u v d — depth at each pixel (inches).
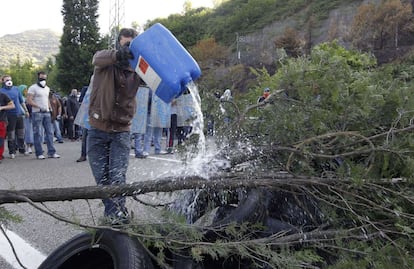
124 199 113.7
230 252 100.2
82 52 2390.5
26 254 163.3
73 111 728.3
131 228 97.2
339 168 114.6
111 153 173.8
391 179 115.8
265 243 101.6
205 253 98.6
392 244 107.7
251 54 1499.8
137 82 171.2
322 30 1795.0
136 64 123.9
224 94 129.1
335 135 117.3
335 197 116.1
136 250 97.3
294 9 2133.4
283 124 121.6
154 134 416.8
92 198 97.2
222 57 1405.0
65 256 108.9
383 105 124.0
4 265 152.9
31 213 212.5
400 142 117.6
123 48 125.3
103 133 172.4
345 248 106.7
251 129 126.2
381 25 1326.3
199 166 114.3
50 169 358.3
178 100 126.7
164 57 119.5
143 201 119.9
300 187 115.6
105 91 166.9
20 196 91.0
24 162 407.2
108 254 106.9
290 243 104.9
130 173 232.1
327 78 117.1
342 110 122.3
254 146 123.0
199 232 98.4
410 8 1311.5
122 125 173.0
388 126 126.4
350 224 116.7
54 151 445.1
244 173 116.1
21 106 456.1
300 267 99.3
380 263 102.3
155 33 122.6
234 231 102.3
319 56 120.3
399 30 1299.2
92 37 2427.4
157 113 390.3
